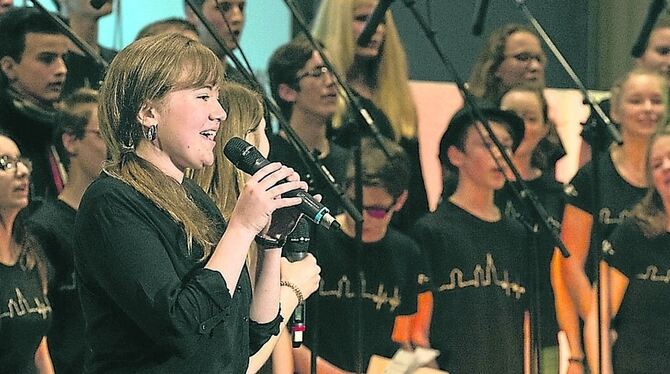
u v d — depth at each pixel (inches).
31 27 301.7
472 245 349.4
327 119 337.4
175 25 311.4
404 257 341.7
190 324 150.8
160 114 161.3
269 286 182.9
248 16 340.5
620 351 362.0
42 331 294.7
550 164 360.5
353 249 332.5
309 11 349.4
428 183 349.4
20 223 293.6
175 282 152.7
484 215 351.6
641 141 362.6
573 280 358.6
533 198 335.6
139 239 153.8
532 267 354.9
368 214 337.7
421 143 350.0
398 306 340.5
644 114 363.9
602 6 385.4
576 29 385.1
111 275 153.1
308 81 336.2
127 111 161.6
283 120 290.2
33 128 299.7
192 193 173.5
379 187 337.7
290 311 226.5
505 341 350.9
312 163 293.6
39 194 299.4
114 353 157.6
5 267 290.2
